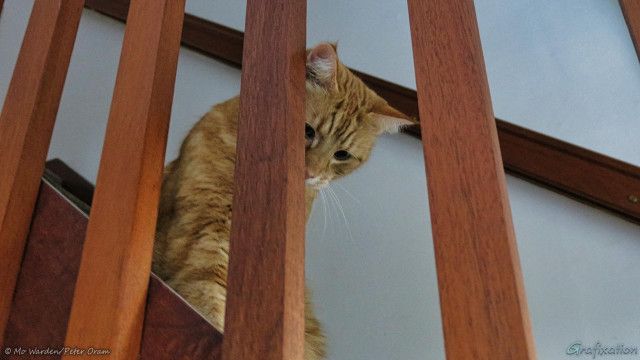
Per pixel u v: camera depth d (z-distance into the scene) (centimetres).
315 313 163
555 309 145
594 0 167
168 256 118
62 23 83
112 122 67
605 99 157
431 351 152
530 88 165
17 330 71
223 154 128
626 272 144
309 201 148
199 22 192
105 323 58
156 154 66
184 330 59
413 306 158
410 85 177
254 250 51
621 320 140
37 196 77
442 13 54
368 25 190
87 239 62
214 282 115
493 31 175
